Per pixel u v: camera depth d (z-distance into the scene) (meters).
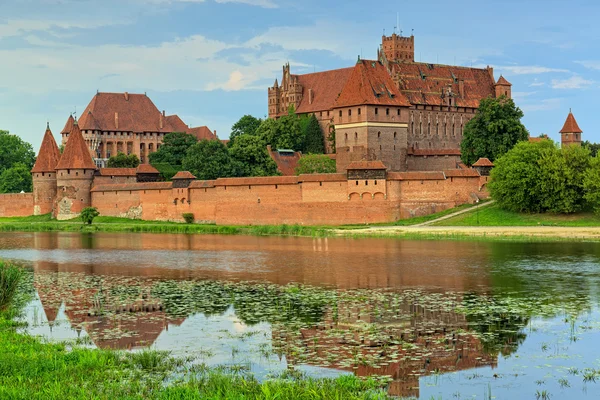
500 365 38.03
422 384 35.34
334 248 90.38
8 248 98.88
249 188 132.75
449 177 125.56
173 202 142.88
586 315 48.81
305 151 195.88
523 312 49.84
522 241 93.56
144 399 32.78
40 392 32.91
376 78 159.38
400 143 160.00
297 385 34.22
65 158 160.00
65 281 66.44
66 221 154.50
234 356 39.97
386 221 123.12
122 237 116.50
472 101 194.62
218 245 98.62
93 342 43.31
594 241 92.19
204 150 158.75
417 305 52.66
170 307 53.16
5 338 43.00
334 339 43.19
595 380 35.78
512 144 150.12
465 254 81.25
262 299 55.88
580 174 116.38
